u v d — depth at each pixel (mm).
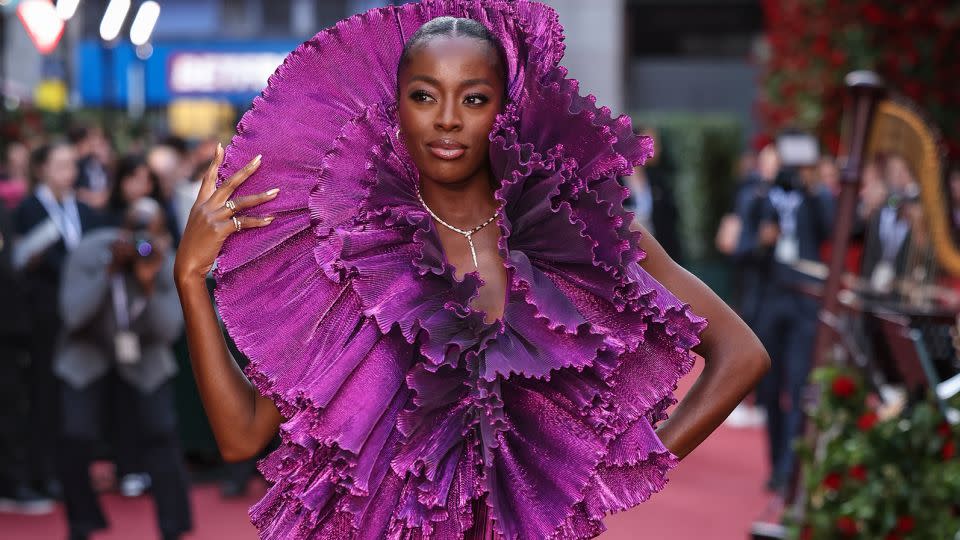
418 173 2457
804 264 8234
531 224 2408
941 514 5055
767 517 6945
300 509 2412
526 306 2381
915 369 5188
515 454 2389
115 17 14633
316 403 2328
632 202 9805
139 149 12039
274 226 2475
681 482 8273
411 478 2361
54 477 8039
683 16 24531
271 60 22141
